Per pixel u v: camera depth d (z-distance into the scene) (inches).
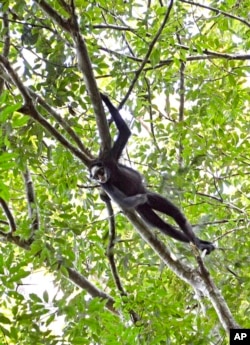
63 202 520.1
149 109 543.5
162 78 537.6
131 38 554.9
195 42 513.3
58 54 478.3
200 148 536.4
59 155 499.2
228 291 502.6
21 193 588.7
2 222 498.6
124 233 572.1
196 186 546.6
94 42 507.5
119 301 430.0
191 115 543.2
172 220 556.4
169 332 419.8
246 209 565.3
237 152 550.6
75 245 445.1
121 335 369.4
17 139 464.4
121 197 423.5
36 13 497.4
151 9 517.7
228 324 386.3
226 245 537.3
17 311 375.2
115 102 549.6
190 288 529.0
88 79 379.9
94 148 518.3
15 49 498.6
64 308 376.5
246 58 552.4
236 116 551.5
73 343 361.1
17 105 300.5
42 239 411.8
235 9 552.1
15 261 482.0
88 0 490.0
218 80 576.4
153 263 526.9
